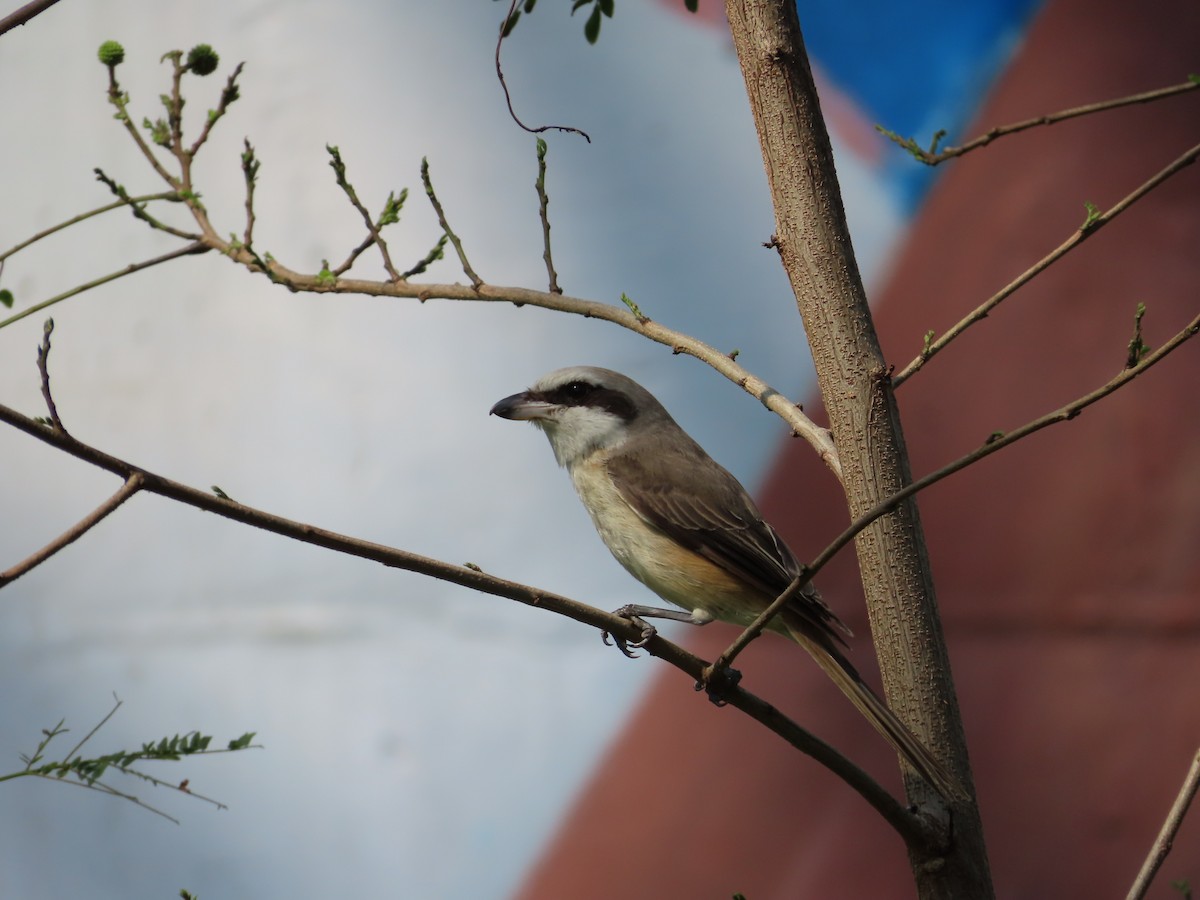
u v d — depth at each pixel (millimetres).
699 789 6191
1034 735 5906
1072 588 6000
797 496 6332
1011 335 6273
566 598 3090
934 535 6207
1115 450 6062
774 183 3365
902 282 6422
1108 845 5691
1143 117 6340
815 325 3293
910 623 3170
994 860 5797
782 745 6191
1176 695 5781
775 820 6105
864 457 3221
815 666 6266
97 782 2596
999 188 6395
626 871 6156
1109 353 6152
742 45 3408
